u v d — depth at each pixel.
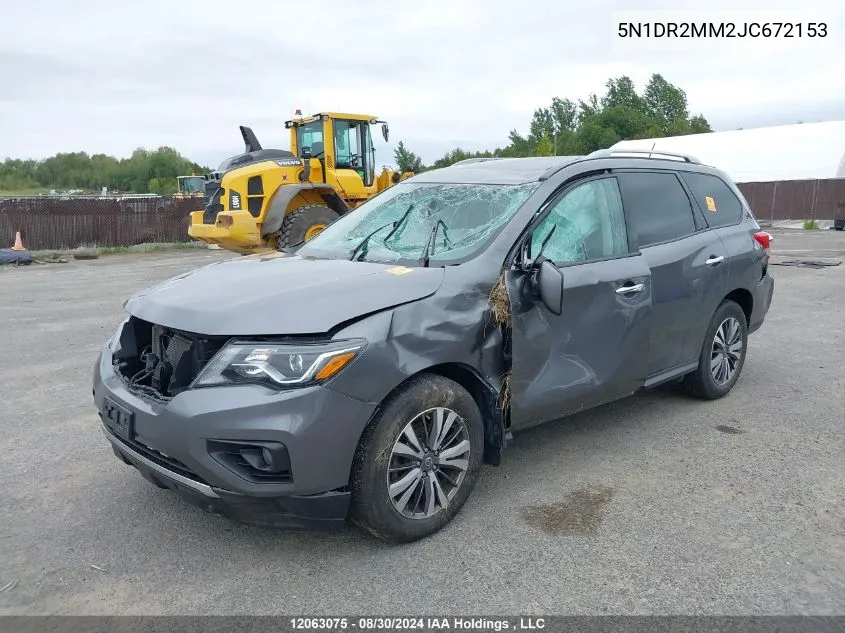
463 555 3.35
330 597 3.03
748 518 3.67
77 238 20.81
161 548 3.44
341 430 3.09
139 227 21.91
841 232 25.45
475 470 3.66
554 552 3.36
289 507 3.08
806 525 3.60
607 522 3.64
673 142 38.41
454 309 3.50
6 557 3.36
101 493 4.03
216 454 3.01
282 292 3.37
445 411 3.47
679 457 4.46
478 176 4.57
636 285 4.39
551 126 79.56
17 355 7.25
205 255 19.98
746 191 30.58
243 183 13.18
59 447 4.71
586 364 4.14
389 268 3.73
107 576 3.20
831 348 7.23
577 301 4.03
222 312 3.22
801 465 4.33
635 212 4.65
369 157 15.19
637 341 4.45
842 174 29.89
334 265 3.91
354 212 4.98
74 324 8.90
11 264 17.30
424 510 3.46
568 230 4.16
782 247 18.64
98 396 3.63
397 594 3.05
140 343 3.82
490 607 2.95
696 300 4.95
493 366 3.69
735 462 4.38
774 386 5.95
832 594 3.02
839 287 11.27
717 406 5.44
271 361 3.04
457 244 3.93
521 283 3.79
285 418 2.98
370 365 3.14
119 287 12.52
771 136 34.56
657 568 3.22
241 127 14.39
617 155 4.79
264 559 3.34
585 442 4.73
